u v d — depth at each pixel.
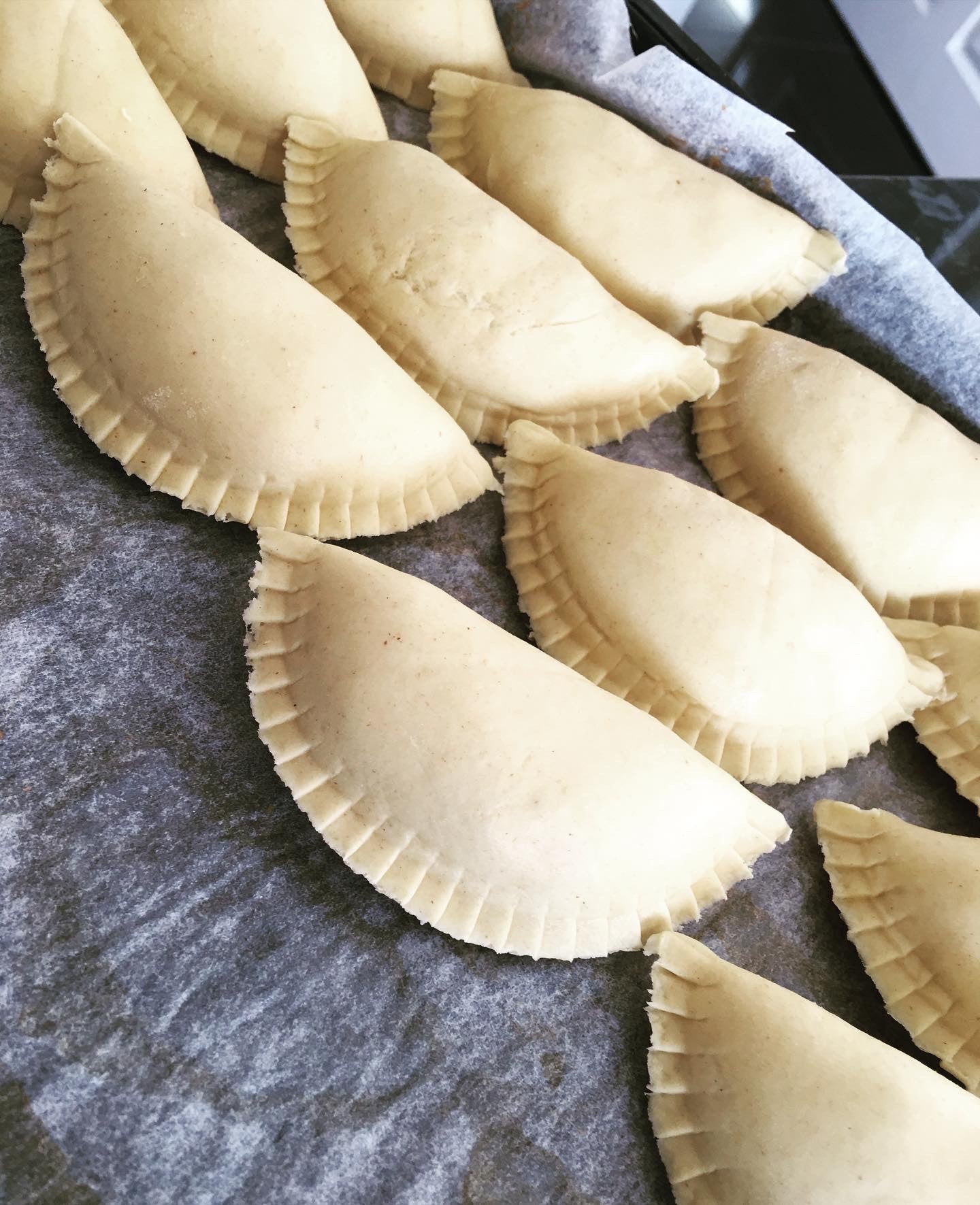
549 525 0.22
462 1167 0.17
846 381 0.25
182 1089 0.16
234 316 0.20
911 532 0.24
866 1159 0.17
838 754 0.22
